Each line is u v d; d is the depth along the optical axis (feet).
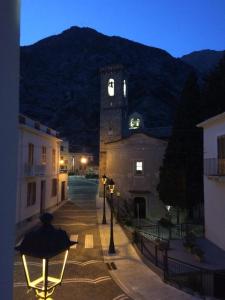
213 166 67.77
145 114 334.03
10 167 8.36
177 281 45.29
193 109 99.09
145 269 49.26
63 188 127.24
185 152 96.53
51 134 107.45
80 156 296.92
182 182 93.81
